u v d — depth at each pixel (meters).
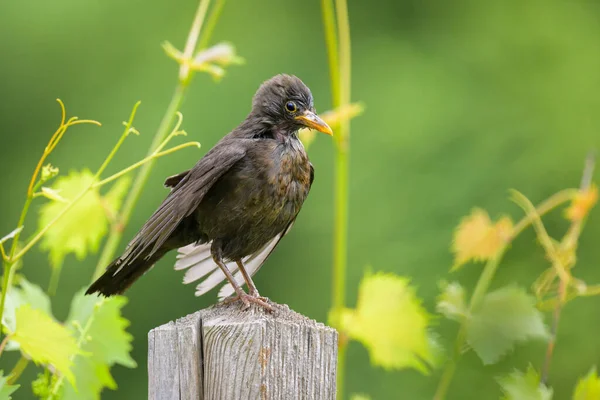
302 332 5.32
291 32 16.83
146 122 15.56
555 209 14.56
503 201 14.82
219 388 5.24
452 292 7.11
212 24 7.78
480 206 14.84
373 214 14.98
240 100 15.64
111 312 6.86
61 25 16.70
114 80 16.36
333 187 15.33
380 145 15.70
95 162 15.55
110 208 7.39
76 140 16.03
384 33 17.30
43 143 16.38
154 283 15.30
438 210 14.86
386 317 7.11
